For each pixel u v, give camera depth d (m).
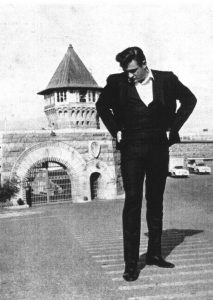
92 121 57.75
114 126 4.12
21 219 17.78
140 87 4.02
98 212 18.89
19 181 30.62
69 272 4.28
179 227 9.16
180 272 3.88
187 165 57.69
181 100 4.11
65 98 56.50
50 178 35.41
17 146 30.91
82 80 56.91
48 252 5.89
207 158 59.72
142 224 10.13
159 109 4.01
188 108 4.04
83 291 3.47
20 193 30.61
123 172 4.06
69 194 34.47
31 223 13.61
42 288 3.70
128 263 3.79
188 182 41.56
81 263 4.75
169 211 17.61
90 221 13.17
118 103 4.10
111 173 34.09
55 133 32.34
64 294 3.42
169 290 3.30
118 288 3.47
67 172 33.03
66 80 56.25
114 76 4.14
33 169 31.70
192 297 3.08
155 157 4.05
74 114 56.44
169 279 3.64
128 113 4.04
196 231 7.34
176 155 57.81
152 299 3.09
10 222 15.91
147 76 4.04
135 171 3.98
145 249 5.48
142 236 7.12
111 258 4.94
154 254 4.23
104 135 34.16
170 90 4.09
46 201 33.19
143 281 3.63
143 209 17.80
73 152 32.75
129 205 3.90
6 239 8.36
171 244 5.54
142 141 3.99
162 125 4.08
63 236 8.30
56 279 4.01
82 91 57.22
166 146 4.14
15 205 30.17
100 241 6.88
